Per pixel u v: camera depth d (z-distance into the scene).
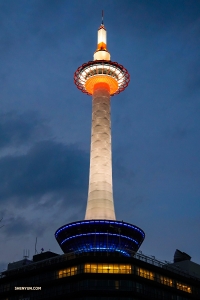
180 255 115.88
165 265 102.12
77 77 136.50
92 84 136.25
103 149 120.62
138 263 89.38
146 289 89.00
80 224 104.75
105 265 87.94
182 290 98.19
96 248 102.88
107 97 131.75
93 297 84.12
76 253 94.19
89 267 87.69
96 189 113.94
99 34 148.12
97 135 123.25
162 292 92.88
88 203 113.31
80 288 85.75
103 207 110.88
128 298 84.25
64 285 88.88
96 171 116.94
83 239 104.00
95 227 103.88
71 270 89.56
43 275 93.81
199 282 103.06
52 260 96.88
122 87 138.25
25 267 100.56
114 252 96.88
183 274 104.31
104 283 85.56
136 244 108.62
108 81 135.25
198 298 101.44
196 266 110.12
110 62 134.12
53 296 88.75
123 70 134.75
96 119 126.62
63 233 107.88
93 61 134.38
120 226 104.75
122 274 86.19
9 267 116.06
